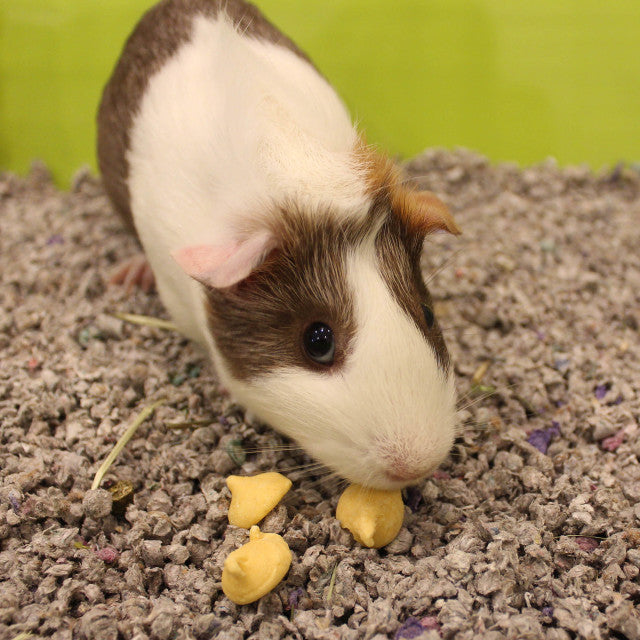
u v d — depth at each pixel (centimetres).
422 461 22
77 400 29
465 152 43
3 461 26
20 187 44
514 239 38
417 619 22
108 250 37
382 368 22
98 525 25
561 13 41
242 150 24
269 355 23
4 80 44
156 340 32
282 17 42
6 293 34
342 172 23
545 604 23
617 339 33
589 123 44
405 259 23
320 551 24
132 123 29
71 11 42
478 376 31
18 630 22
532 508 26
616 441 28
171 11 31
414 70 43
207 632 22
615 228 40
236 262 21
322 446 23
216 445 27
